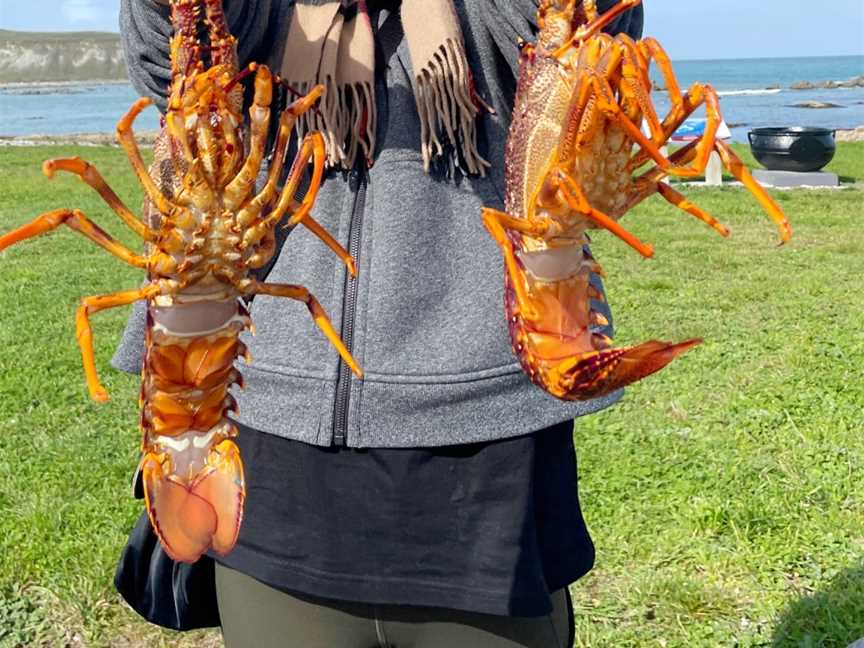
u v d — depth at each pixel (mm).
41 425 6203
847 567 4340
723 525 4738
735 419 6039
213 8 1382
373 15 2041
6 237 1244
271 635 2105
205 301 1421
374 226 1985
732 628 3977
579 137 1325
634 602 4160
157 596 2387
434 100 1901
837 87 99875
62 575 4430
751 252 10844
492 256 1989
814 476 5211
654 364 1338
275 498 2041
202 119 1303
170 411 1560
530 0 1753
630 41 1296
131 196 14109
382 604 2035
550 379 1494
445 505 1972
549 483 2047
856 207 13656
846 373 6816
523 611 1930
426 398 1944
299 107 1368
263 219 1371
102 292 9305
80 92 131500
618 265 10297
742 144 23969
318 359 1983
